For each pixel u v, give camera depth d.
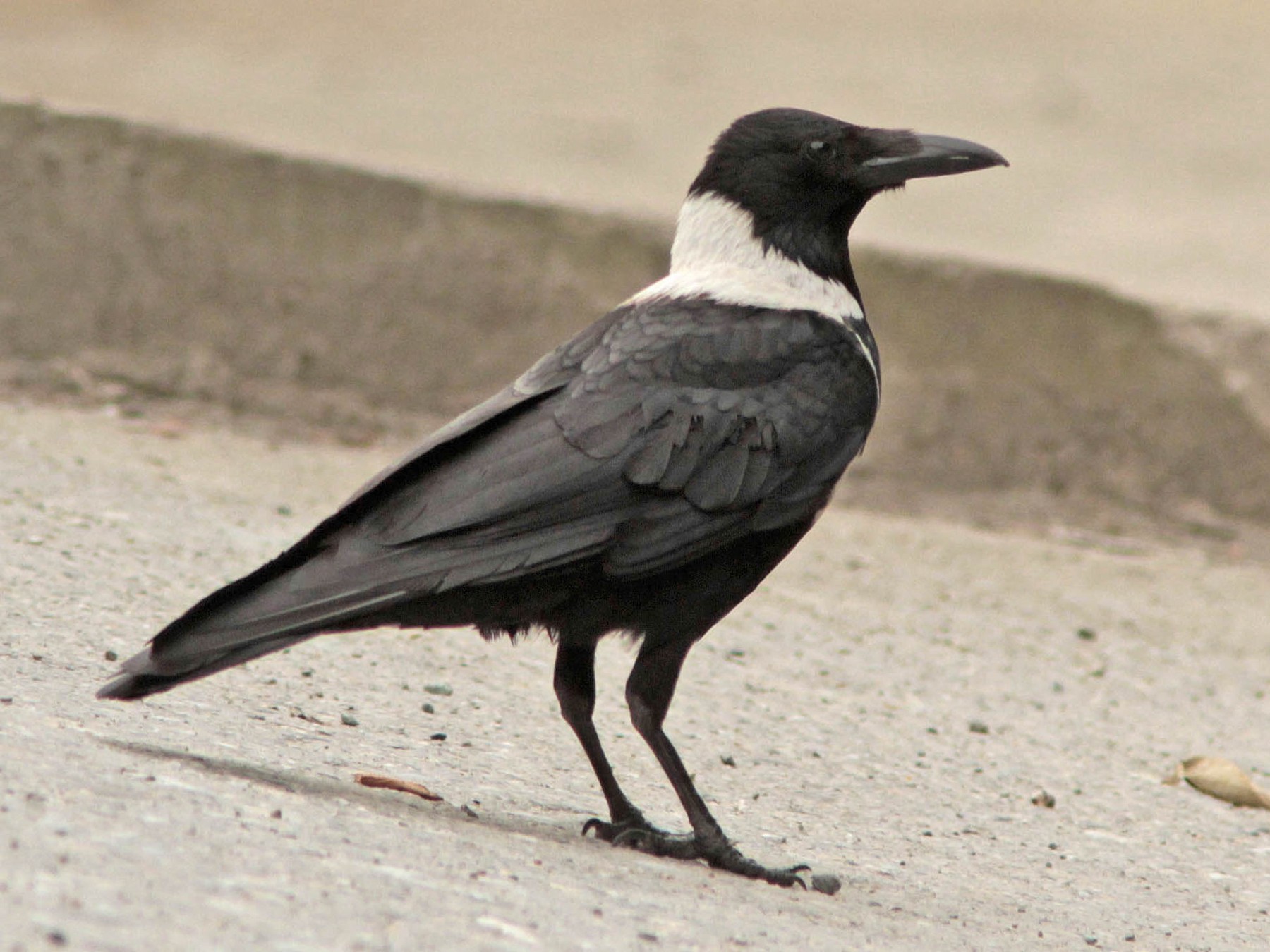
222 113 33.47
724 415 7.76
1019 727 11.05
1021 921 7.20
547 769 8.62
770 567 7.99
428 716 9.09
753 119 8.79
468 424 7.54
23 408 15.79
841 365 8.17
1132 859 8.70
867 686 11.38
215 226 17.80
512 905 5.59
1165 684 12.68
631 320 8.12
